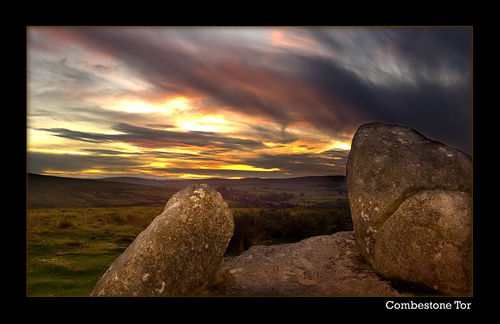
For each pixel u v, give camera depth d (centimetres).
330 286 656
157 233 559
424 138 758
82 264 911
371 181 709
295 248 855
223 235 629
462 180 648
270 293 623
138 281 529
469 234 568
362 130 820
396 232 631
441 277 583
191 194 617
